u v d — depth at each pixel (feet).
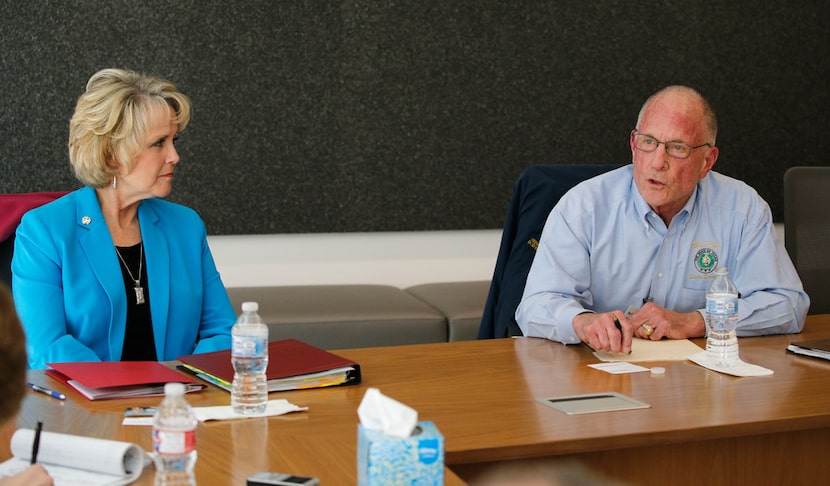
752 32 13.26
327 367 5.53
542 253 7.57
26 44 11.03
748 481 5.21
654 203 7.35
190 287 7.30
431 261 12.70
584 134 12.83
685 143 7.18
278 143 11.86
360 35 11.98
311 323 10.38
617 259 7.71
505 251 8.63
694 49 13.06
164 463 3.61
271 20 11.68
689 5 12.96
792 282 7.59
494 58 12.42
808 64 13.55
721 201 7.79
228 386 5.34
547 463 4.73
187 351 7.25
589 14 12.65
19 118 11.10
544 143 12.71
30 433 4.12
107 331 6.91
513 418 4.93
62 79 11.18
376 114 12.14
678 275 7.73
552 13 12.53
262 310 10.55
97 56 11.23
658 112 7.27
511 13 12.41
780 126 13.52
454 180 12.49
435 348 6.68
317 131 11.97
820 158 13.69
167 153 7.14
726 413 5.08
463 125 12.43
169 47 11.41
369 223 12.27
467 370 6.01
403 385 5.62
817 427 5.13
